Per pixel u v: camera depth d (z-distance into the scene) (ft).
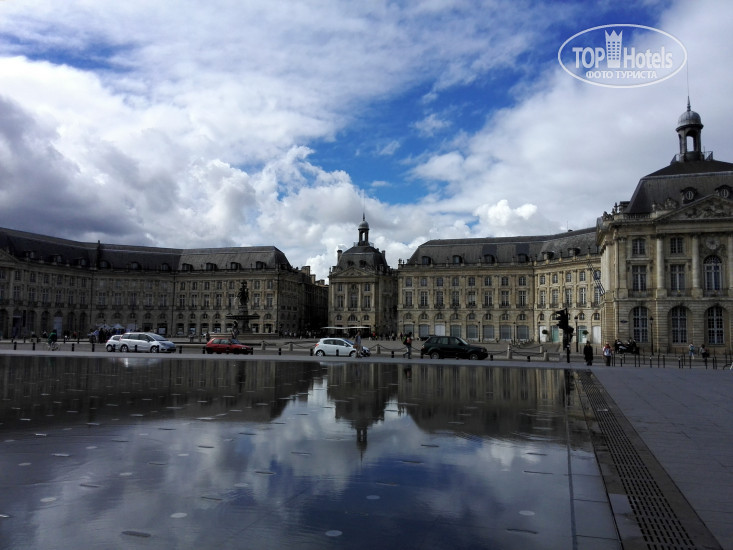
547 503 28.14
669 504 28.17
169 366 114.42
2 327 336.90
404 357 162.50
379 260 433.07
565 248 350.23
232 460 35.91
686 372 112.47
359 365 126.52
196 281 421.18
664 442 42.39
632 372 111.75
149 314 415.44
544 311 355.97
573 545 23.08
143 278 415.03
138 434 43.93
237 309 410.93
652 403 64.08
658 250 214.28
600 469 34.53
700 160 237.04
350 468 34.14
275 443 40.91
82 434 43.91
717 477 32.99
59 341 294.25
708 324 209.56
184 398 65.10
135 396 66.49
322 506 27.37
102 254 409.90
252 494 29.09
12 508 26.84
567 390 76.43
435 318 383.65
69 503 27.61
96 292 401.70
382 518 25.88
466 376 98.89
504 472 33.60
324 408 58.08
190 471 33.27
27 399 63.46
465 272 379.76
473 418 52.49
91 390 71.92
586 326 324.19
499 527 24.93
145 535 23.68
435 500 28.43
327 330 419.13
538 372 109.91
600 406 61.26
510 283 369.09
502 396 69.36
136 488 29.96
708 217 209.46
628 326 216.54
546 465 35.37
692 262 211.82
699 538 23.91
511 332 366.22
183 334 418.72
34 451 38.17
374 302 414.62
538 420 51.70
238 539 23.36
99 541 23.06
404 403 62.23
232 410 56.39
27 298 352.69
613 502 28.37
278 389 75.05
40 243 372.79
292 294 439.63
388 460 36.14
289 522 25.29
